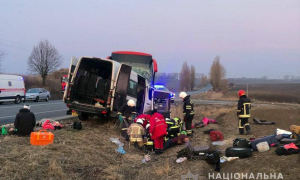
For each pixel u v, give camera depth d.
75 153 5.97
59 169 4.97
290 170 4.77
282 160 5.34
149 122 7.85
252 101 31.53
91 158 5.95
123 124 8.61
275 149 6.38
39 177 4.66
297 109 15.40
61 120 11.73
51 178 4.70
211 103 25.86
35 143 6.36
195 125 12.31
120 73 9.11
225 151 6.65
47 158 5.39
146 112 11.50
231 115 15.59
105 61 9.57
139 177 5.39
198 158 6.49
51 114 15.09
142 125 8.11
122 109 9.09
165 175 5.50
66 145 6.46
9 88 23.28
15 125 7.54
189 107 9.45
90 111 9.17
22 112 7.59
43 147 6.08
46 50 39.72
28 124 7.59
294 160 5.21
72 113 10.58
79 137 7.45
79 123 8.64
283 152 5.71
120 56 14.27
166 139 8.20
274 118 13.19
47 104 23.77
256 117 13.84
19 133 7.53
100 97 9.67
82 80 9.66
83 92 9.64
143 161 6.45
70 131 8.27
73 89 9.44
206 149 6.87
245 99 9.50
